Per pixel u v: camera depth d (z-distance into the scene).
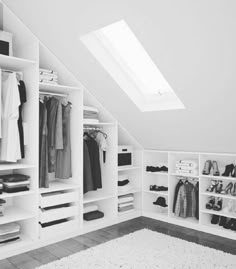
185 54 2.29
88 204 3.65
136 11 2.10
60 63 3.04
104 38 2.74
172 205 3.73
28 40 2.90
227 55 2.13
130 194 4.09
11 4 2.54
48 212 2.90
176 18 2.03
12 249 2.60
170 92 3.03
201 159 3.41
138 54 2.97
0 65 2.87
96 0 2.11
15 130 2.69
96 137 3.75
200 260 2.48
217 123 2.86
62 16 2.41
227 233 3.09
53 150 3.07
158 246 2.78
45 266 2.37
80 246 2.83
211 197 3.52
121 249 2.71
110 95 3.25
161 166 4.09
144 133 3.67
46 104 3.12
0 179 2.70
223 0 1.78
